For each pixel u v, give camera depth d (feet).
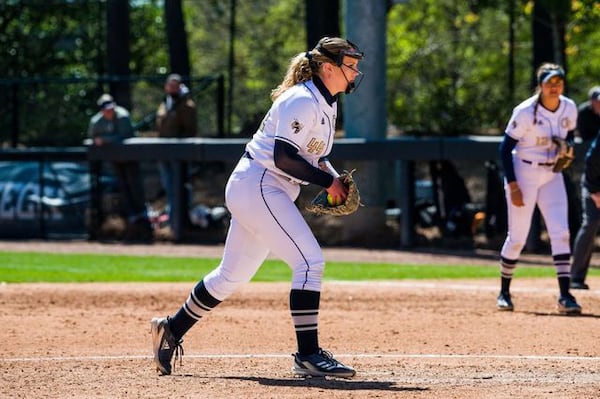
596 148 87.71
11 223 170.50
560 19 179.83
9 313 84.43
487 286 102.58
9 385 54.39
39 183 169.89
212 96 187.01
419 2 265.95
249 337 72.79
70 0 264.52
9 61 259.19
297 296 54.03
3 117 195.11
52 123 193.57
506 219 146.30
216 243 157.79
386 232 152.25
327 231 154.92
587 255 98.89
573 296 85.97
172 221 159.84
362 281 107.24
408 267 123.54
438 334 73.97
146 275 115.34
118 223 164.96
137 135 184.96
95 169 165.37
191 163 165.37
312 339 54.75
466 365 61.21
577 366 60.75
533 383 54.54
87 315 83.51
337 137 169.99
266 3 302.86
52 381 55.57
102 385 54.13
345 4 153.79
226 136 185.98
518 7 204.74
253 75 289.53
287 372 58.59
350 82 53.72
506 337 72.49
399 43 250.78
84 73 269.03
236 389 52.31
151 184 171.83
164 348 57.36
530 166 83.30
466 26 259.80
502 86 240.32
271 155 53.42
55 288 99.91
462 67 254.27
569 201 131.64
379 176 151.64
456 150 142.72
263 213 53.72
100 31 263.29
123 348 68.69
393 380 55.72
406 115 195.93
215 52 313.73
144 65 283.59
